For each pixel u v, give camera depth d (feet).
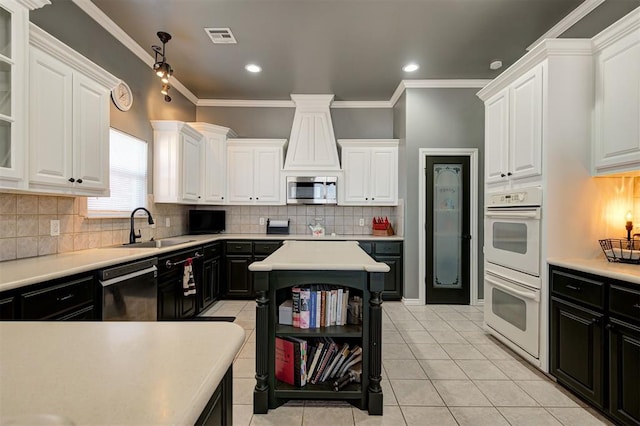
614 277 5.70
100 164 7.77
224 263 13.96
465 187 13.41
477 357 8.60
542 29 9.51
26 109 5.74
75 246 8.27
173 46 10.65
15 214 6.76
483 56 11.19
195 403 1.72
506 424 5.88
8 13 5.52
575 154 7.38
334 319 6.61
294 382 6.45
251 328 10.62
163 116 12.64
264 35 9.94
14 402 1.71
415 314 12.19
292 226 16.12
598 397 6.02
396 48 10.68
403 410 6.28
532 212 7.69
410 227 13.46
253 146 15.25
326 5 8.51
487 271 9.82
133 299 7.37
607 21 7.84
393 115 15.84
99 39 9.03
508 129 8.73
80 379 1.95
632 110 6.35
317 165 15.11
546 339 7.43
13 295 4.73
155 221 12.07
